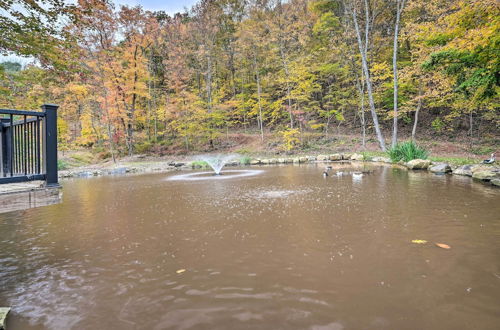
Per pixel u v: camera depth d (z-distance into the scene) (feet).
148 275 7.52
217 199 18.79
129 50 67.82
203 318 5.47
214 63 85.20
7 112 9.24
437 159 38.78
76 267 8.23
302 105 77.51
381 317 5.28
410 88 55.67
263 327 5.10
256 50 78.23
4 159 12.48
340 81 76.02
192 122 73.10
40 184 10.92
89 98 66.95
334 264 7.73
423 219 12.01
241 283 6.86
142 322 5.42
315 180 27.09
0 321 5.43
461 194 17.48
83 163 64.44
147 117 79.36
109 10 55.67
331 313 5.46
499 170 22.98
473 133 59.21
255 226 11.84
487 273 6.91
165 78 86.22
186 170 47.62
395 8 55.83
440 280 6.64
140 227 12.41
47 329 5.34
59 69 19.22
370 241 9.46
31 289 6.96
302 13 72.38
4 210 9.07
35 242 10.66
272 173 35.91
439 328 4.91
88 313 5.83
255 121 94.43
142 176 39.32
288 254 8.59
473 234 9.86
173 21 84.79
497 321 5.04
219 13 86.43
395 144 45.98
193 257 8.66
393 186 21.61
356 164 43.80
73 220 14.12
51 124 10.44
